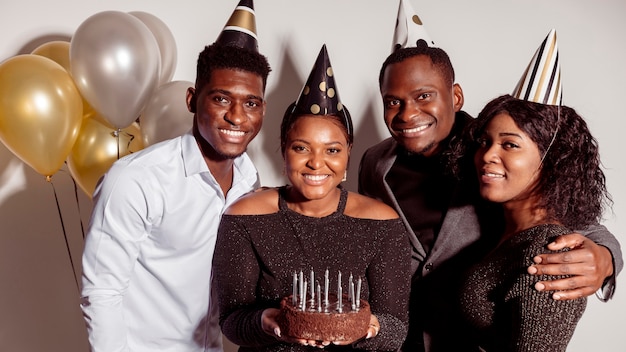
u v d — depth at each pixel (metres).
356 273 1.26
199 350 1.52
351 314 1.07
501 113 1.27
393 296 1.27
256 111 1.37
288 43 2.03
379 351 1.27
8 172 2.05
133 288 1.43
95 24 1.59
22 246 2.08
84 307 1.37
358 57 2.03
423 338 1.48
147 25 1.82
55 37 2.02
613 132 2.01
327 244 1.27
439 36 2.02
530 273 1.12
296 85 2.04
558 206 1.25
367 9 2.01
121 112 1.64
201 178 1.43
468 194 1.42
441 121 1.47
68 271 2.10
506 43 2.01
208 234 1.44
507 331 1.20
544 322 1.11
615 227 2.04
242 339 1.23
